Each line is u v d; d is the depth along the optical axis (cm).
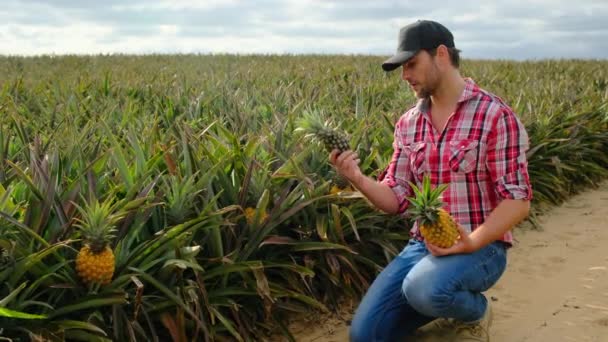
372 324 354
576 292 475
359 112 672
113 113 680
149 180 392
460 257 337
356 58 2514
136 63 2314
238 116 623
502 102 338
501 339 390
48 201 319
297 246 405
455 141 336
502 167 328
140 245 332
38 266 301
